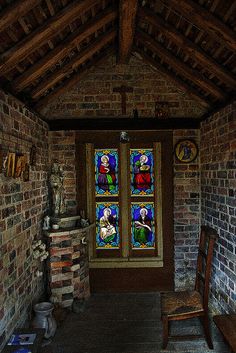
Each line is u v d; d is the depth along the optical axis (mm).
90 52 3037
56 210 3701
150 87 3885
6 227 2393
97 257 4031
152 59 3479
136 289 4016
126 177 4012
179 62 3008
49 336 2869
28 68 2557
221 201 3172
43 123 3668
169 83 3885
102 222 4039
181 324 3172
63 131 3945
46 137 3818
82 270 3693
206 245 3492
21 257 2762
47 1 2041
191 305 2838
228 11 2082
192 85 3387
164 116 3877
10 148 2564
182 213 3957
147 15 2627
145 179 4016
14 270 2561
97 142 3971
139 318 3330
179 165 3943
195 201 3949
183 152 3928
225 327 2260
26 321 2871
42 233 3506
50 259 3439
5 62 2203
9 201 2477
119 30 2836
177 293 3059
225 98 2992
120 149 3988
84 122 3881
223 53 2533
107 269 4027
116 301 3764
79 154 3977
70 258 3516
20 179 2771
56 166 3740
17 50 2197
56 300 3434
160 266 4023
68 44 2588
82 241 3648
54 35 2340
